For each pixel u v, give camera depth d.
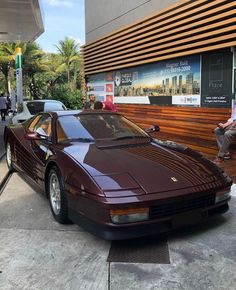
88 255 3.90
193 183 4.13
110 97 15.27
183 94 10.34
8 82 41.41
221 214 4.59
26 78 43.09
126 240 4.21
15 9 12.99
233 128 7.85
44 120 6.05
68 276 3.49
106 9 15.23
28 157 6.00
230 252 3.94
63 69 47.75
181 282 3.38
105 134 5.44
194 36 9.44
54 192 4.85
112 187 3.90
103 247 4.07
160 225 3.94
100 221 3.85
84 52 17.86
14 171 7.49
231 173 6.93
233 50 8.41
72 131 5.41
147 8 12.01
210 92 9.27
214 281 3.39
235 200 5.53
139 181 4.02
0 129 15.95
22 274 3.54
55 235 4.39
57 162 4.63
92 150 4.82
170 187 3.99
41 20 14.82
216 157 8.17
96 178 4.04
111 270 3.59
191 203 4.06
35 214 5.11
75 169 4.30
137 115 12.92
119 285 3.33
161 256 3.86
